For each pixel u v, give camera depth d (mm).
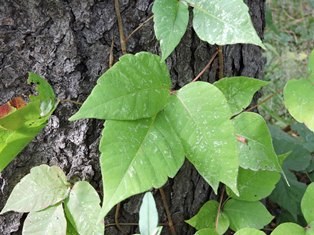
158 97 275
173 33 267
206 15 269
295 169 428
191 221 346
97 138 333
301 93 299
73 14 306
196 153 272
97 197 316
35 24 304
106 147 264
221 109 271
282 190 413
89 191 317
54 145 332
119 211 350
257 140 314
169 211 363
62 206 319
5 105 288
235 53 362
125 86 267
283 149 435
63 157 334
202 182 370
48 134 329
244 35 259
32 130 285
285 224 320
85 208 316
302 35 855
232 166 268
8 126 272
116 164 263
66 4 303
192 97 277
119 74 267
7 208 318
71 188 322
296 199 411
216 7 267
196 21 271
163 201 355
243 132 315
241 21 260
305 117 296
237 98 311
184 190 362
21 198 318
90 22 309
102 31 312
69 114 324
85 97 322
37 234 316
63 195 318
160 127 275
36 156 334
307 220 324
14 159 331
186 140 274
